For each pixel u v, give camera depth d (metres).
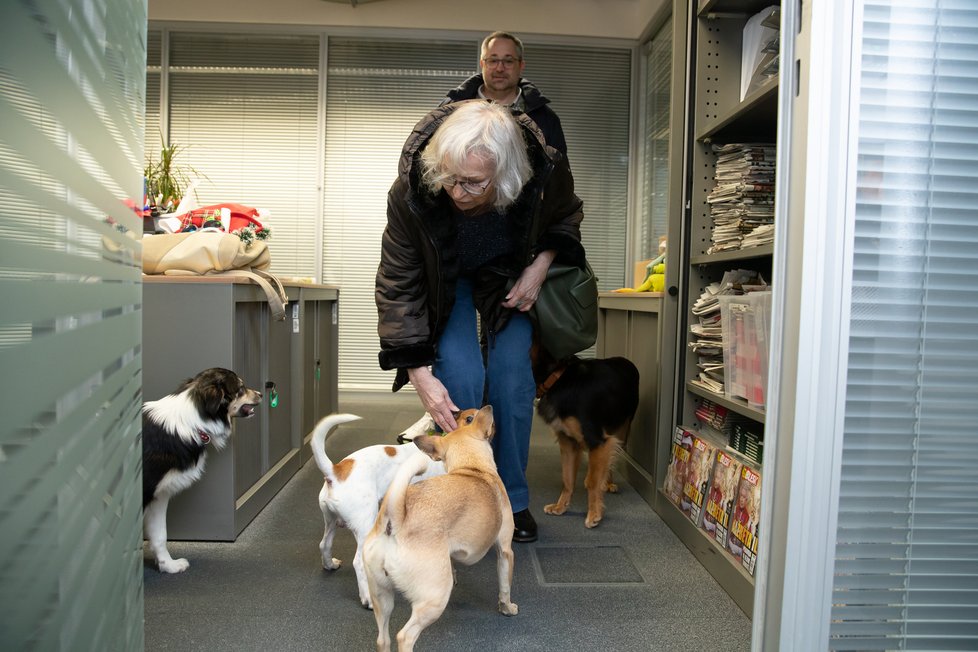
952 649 1.06
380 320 2.04
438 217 1.81
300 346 3.25
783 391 1.05
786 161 1.05
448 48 5.41
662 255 3.55
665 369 2.71
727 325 2.17
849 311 1.01
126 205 0.86
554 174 1.96
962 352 1.04
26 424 0.60
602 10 5.32
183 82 5.35
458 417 2.03
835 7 0.99
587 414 2.56
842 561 1.05
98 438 0.76
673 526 2.49
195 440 2.01
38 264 0.62
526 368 2.28
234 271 2.45
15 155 0.59
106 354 0.78
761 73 2.31
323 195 5.40
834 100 1.00
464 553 1.57
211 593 1.91
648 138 5.36
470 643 1.64
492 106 1.67
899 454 1.04
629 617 1.79
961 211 1.03
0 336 0.56
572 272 2.28
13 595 0.59
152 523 2.02
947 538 1.05
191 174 5.36
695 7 2.56
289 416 3.22
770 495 1.08
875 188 1.01
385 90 5.40
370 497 1.92
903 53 1.01
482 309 2.22
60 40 0.66
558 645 1.64
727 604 1.88
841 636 1.06
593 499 2.55
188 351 2.28
